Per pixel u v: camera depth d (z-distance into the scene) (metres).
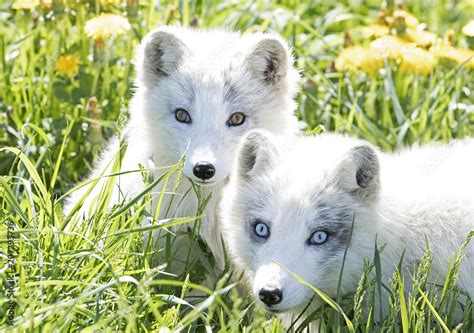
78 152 12.98
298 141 10.16
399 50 14.07
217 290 7.83
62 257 8.84
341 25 17.41
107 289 8.56
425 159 10.95
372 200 9.48
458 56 14.35
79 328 8.28
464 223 9.73
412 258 9.60
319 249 9.27
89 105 12.77
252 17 16.16
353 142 10.23
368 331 8.75
